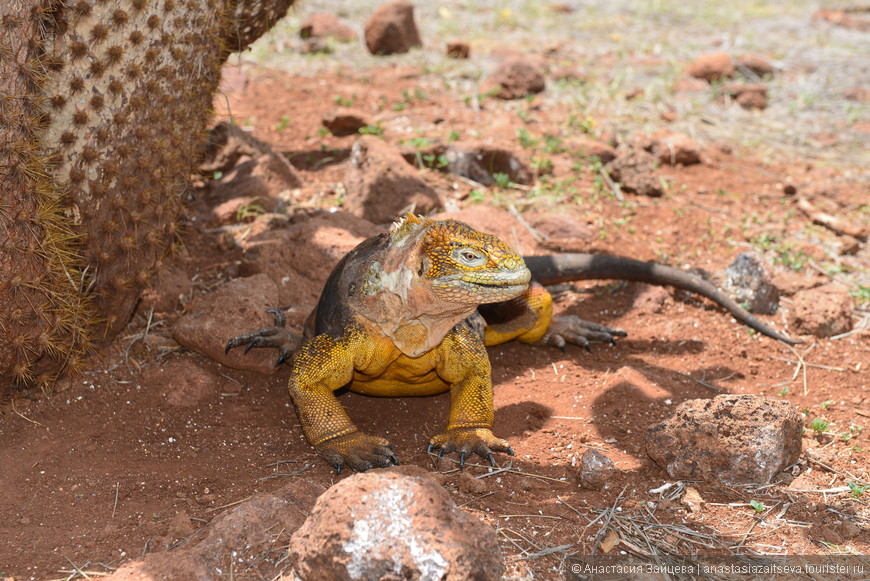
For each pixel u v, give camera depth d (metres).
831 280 1.79
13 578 1.24
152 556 1.24
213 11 1.55
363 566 1.18
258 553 1.25
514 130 2.13
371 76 2.56
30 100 1.39
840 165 2.15
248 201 1.84
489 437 1.40
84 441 1.42
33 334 1.43
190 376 1.52
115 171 1.46
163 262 1.57
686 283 1.71
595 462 1.36
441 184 1.96
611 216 1.93
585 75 2.62
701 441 1.37
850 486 1.37
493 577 1.20
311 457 1.42
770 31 3.28
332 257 1.69
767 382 1.57
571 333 1.63
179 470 1.39
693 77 2.68
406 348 1.41
